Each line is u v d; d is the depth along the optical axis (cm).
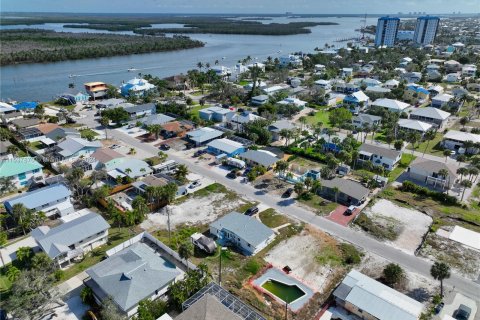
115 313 4891
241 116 13675
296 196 8831
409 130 12925
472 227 7581
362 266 6425
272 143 12331
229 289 5819
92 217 7038
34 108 15138
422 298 5694
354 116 14438
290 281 6050
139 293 5306
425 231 7481
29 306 4950
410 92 17650
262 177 9812
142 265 5753
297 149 11400
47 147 11525
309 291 5853
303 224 7656
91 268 5800
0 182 8488
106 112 13938
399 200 8669
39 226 7038
